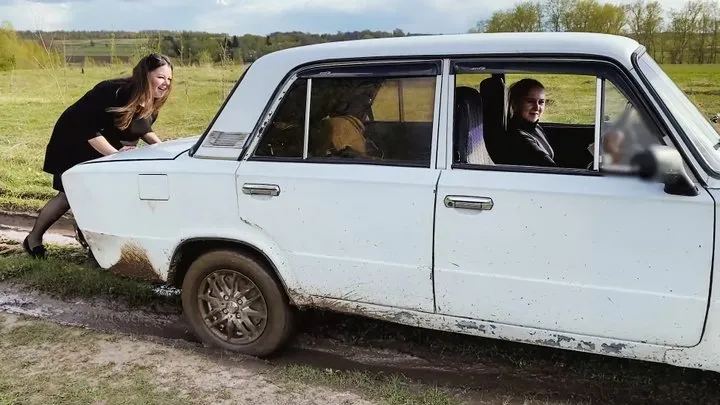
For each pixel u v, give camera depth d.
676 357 2.79
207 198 3.54
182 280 3.96
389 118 3.20
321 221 3.30
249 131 3.46
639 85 2.75
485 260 3.00
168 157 3.77
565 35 2.96
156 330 4.29
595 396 3.34
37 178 8.13
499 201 2.92
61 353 3.78
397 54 3.15
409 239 3.12
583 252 2.82
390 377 3.57
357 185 3.18
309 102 3.33
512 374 3.59
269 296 3.62
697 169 2.66
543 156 3.22
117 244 3.89
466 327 3.17
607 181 2.78
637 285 2.76
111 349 3.83
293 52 3.42
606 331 2.87
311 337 4.08
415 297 3.21
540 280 2.92
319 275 3.39
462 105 3.10
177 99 13.12
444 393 3.38
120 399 3.26
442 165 3.07
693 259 2.64
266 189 3.38
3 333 4.04
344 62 3.26
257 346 3.73
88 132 4.73
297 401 3.23
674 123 2.71
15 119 12.97
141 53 15.99
